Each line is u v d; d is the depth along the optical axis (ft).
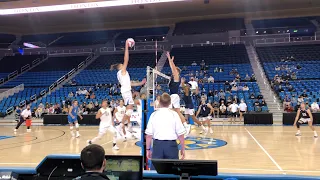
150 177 9.18
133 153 24.72
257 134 36.96
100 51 96.73
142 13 84.79
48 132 43.24
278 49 80.53
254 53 80.64
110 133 41.27
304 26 85.87
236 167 18.89
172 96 18.25
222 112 54.34
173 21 92.38
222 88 62.69
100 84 71.00
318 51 76.59
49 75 82.64
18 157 23.50
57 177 8.57
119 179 8.07
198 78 69.31
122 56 90.99
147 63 83.10
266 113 49.67
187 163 7.59
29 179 9.42
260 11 84.99
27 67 91.09
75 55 97.76
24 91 74.18
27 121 44.47
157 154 12.37
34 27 96.53
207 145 28.30
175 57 83.51
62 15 83.20
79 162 8.58
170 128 12.51
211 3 76.74
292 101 54.19
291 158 21.76
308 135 35.40
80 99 63.93
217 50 84.12
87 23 93.61
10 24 92.07
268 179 8.79
